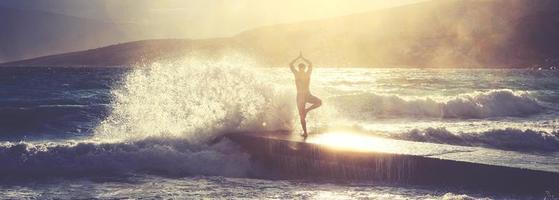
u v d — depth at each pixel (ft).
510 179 29.55
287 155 39.34
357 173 35.37
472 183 30.86
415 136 46.98
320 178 36.55
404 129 50.78
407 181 33.37
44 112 71.77
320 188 33.06
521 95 80.33
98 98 102.68
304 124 42.68
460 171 31.27
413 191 31.17
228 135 44.09
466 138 46.93
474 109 74.54
